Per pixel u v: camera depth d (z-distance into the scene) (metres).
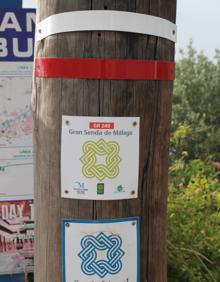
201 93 9.41
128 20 1.60
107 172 1.66
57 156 1.69
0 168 3.03
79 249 1.71
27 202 3.09
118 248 1.72
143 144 1.70
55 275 1.76
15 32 2.90
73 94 1.64
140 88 1.66
